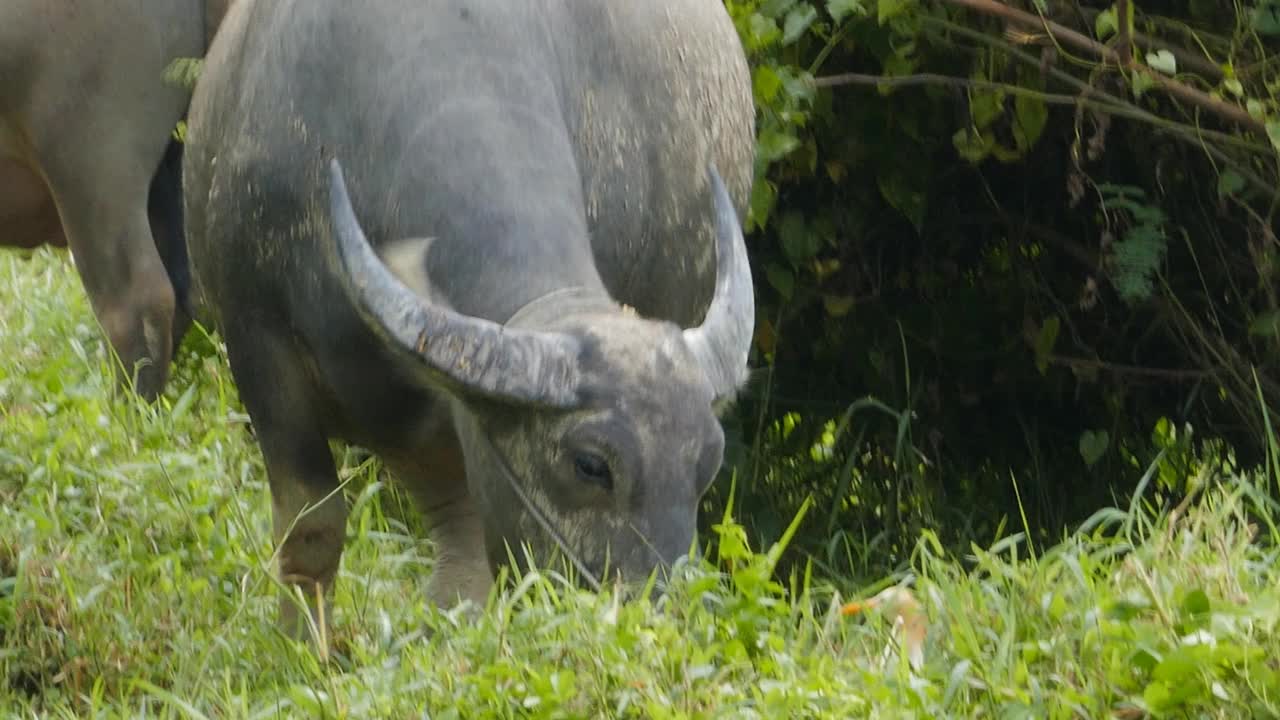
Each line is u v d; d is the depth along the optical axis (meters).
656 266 12.41
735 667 9.34
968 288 15.98
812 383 16.34
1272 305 14.56
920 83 14.77
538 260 10.52
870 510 15.89
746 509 15.27
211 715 10.16
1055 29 13.95
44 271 20.19
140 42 16.14
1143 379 15.74
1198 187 15.14
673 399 9.60
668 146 12.37
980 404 16.36
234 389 16.52
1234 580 9.98
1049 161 15.52
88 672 10.83
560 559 9.73
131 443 13.72
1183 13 14.80
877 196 15.89
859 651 10.02
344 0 11.36
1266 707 8.88
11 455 13.17
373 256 9.53
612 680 9.03
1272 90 13.88
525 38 11.41
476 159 10.80
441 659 9.67
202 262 12.30
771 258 15.90
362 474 15.20
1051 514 15.98
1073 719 9.12
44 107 16.11
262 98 11.38
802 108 14.87
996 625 9.95
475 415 10.00
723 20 13.72
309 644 11.37
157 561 11.52
